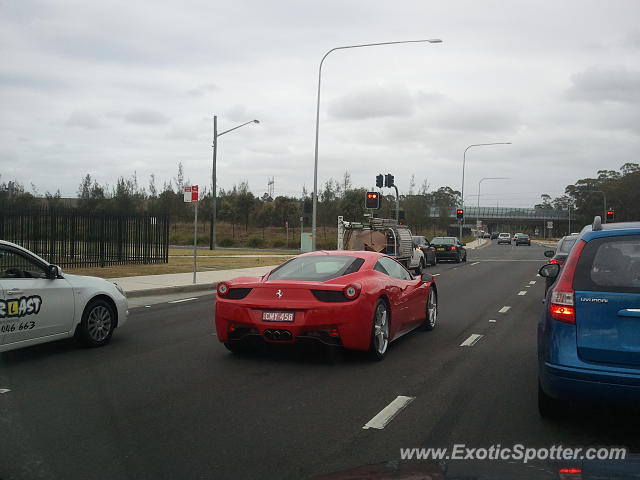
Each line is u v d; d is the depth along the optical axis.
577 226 116.31
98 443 4.35
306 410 5.19
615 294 4.28
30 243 19.92
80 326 7.61
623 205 100.50
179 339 8.51
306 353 7.55
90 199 48.03
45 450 4.21
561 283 4.55
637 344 4.20
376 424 4.81
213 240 37.91
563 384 4.38
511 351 7.81
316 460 4.04
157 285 15.31
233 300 7.03
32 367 6.73
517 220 117.44
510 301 13.55
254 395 5.66
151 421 4.86
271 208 58.09
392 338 7.69
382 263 8.12
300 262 7.79
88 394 5.65
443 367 6.86
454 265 28.77
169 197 57.09
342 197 54.62
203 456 4.11
